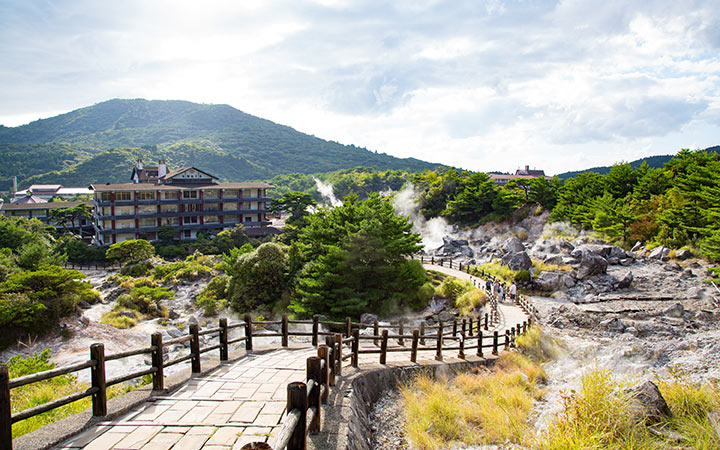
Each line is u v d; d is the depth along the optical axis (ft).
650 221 140.67
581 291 100.01
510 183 221.66
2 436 15.34
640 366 44.16
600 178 194.90
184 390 25.52
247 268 117.29
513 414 27.68
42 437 18.16
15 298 87.97
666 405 21.59
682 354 56.59
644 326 73.61
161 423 20.53
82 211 250.37
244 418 21.21
